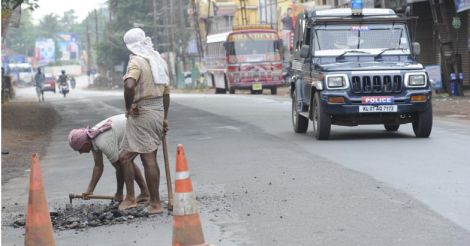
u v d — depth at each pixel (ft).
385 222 32.86
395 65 64.95
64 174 55.93
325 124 64.90
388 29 69.92
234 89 198.39
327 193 40.22
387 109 63.46
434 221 32.73
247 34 195.31
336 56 67.87
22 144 81.51
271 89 200.23
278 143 65.26
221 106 124.77
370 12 71.31
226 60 197.47
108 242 32.40
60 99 215.31
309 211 35.88
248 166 51.93
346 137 68.49
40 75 204.44
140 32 37.99
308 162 52.24
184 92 277.03
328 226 32.63
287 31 239.30
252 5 321.32
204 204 38.99
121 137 39.91
